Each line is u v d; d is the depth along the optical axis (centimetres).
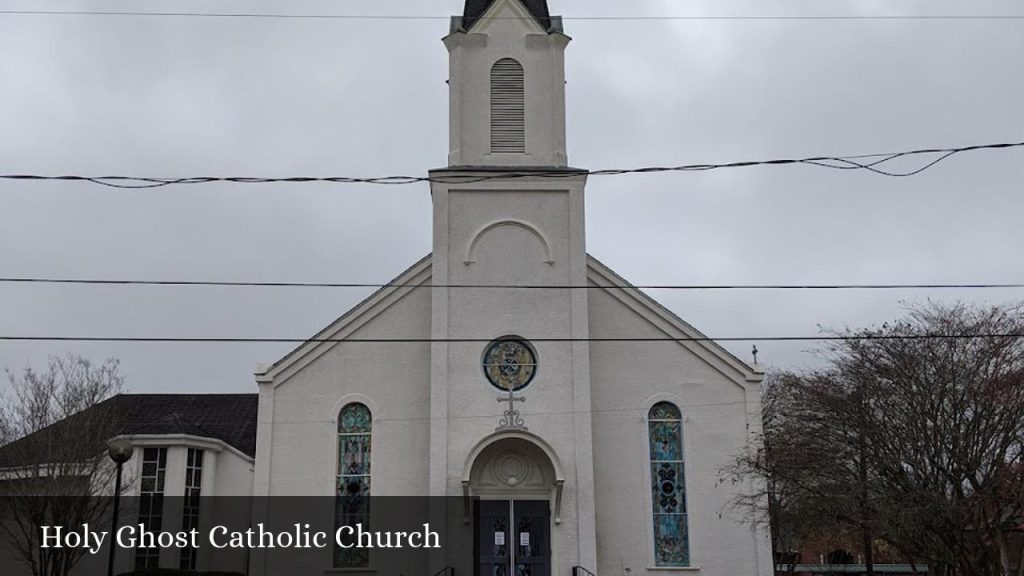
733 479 2594
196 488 3050
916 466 2275
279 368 2655
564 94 2784
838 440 2416
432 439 2527
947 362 2300
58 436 2870
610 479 2606
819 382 2581
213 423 3625
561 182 2688
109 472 2912
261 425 2616
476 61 2791
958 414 2261
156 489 2989
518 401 2558
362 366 2662
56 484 2778
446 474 2508
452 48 2789
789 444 2533
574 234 2662
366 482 2602
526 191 2686
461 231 2661
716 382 2672
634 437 2634
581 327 2602
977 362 2281
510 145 2741
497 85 2780
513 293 2627
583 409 2550
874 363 2353
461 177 2680
